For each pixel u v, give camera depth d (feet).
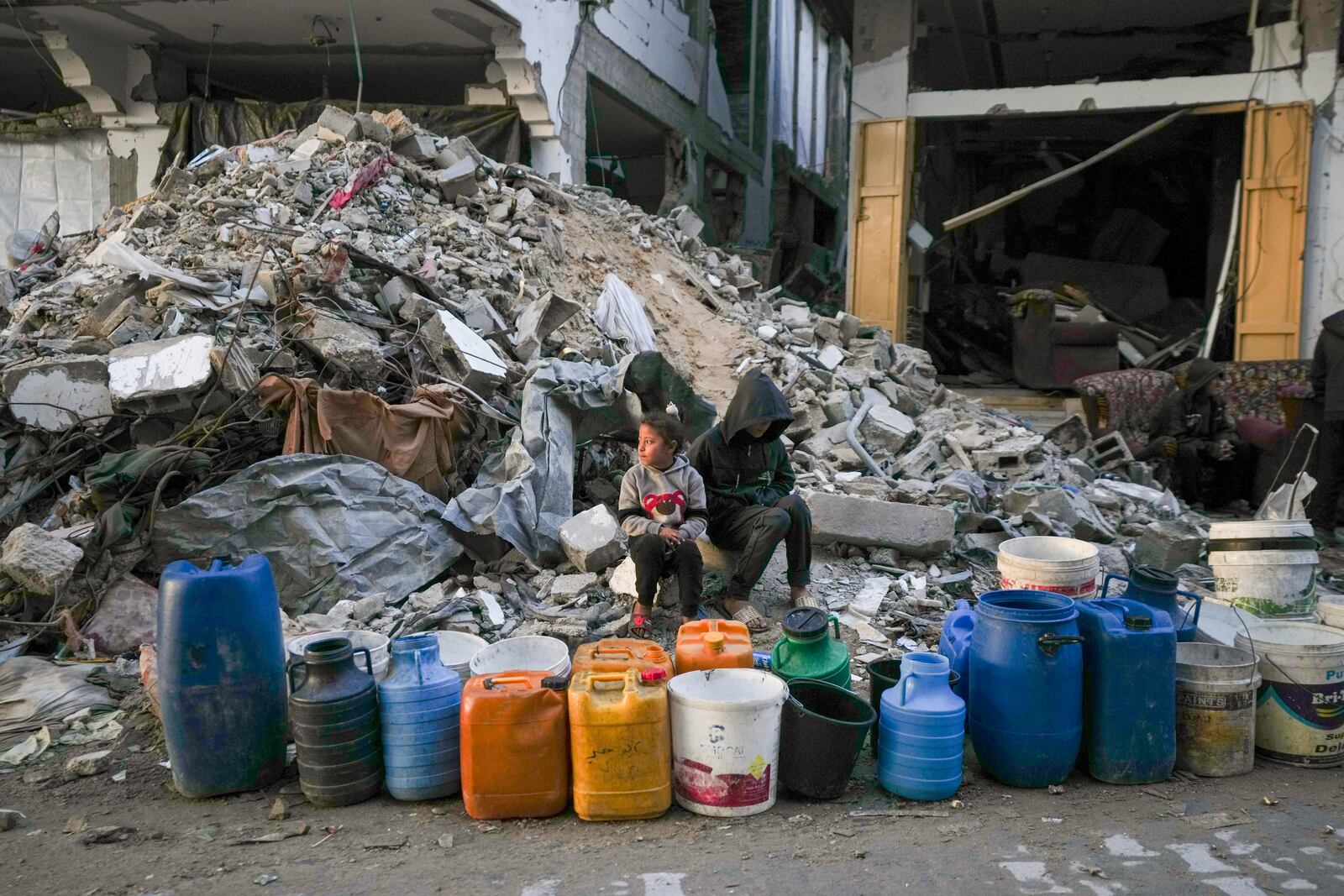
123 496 15.97
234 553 15.38
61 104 50.55
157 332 18.88
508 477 17.60
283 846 9.70
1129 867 9.25
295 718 10.61
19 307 23.21
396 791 10.69
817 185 82.69
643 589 14.74
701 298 33.94
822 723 10.47
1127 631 11.16
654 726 10.24
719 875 9.09
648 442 14.90
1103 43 55.01
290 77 48.98
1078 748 11.18
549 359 21.54
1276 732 11.90
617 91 48.26
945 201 62.18
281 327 19.53
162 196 29.48
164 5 39.19
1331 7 41.37
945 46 56.54
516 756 10.17
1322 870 9.20
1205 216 66.90
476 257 26.27
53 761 11.75
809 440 25.32
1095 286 63.26
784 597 16.94
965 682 12.14
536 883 8.93
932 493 21.42
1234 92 43.04
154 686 12.46
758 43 68.64
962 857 9.46
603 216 35.24
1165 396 32.83
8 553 14.34
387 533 16.03
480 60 45.11
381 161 28.63
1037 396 46.88
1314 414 26.32
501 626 15.08
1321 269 42.78
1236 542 14.47
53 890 8.83
